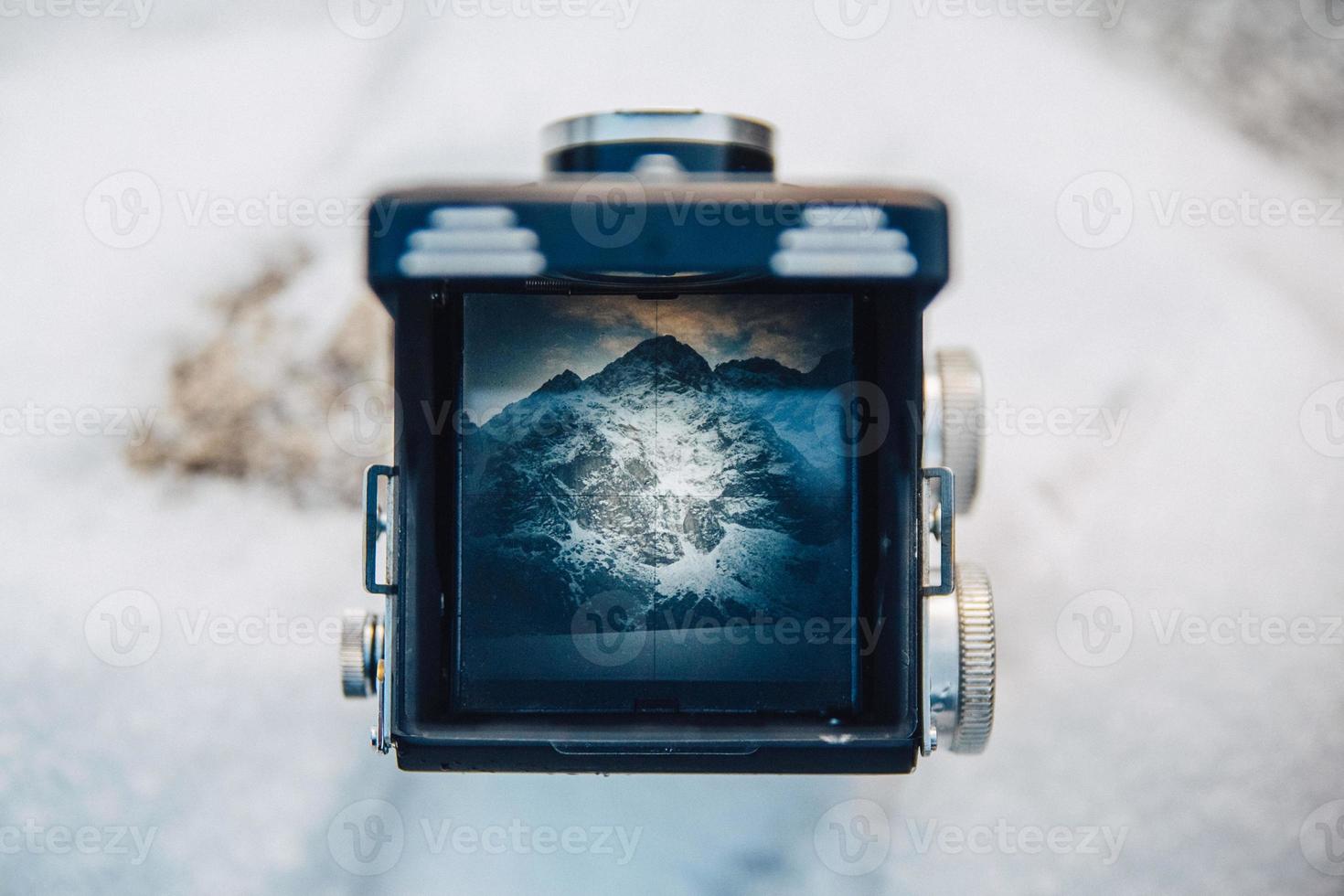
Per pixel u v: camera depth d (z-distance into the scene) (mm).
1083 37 402
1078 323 388
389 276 303
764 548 322
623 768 321
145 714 373
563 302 322
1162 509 381
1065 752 374
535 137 393
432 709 317
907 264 303
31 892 369
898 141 396
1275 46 403
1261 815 373
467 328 322
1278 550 379
